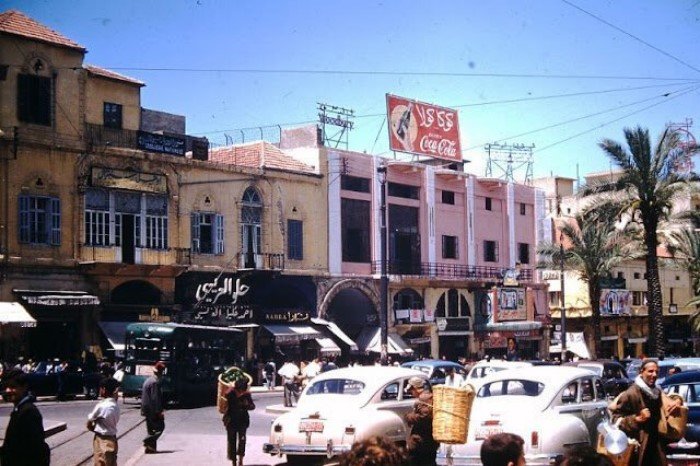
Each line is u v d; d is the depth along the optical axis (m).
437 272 57.09
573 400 15.74
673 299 78.00
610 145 44.41
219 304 43.66
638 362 31.44
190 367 32.50
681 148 44.59
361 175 52.72
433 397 12.34
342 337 48.00
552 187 80.06
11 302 36.69
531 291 62.69
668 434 11.17
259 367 43.75
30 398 10.11
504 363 27.52
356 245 52.41
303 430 15.90
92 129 40.28
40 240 38.06
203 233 44.22
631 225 55.59
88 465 17.22
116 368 35.19
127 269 39.88
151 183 41.81
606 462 6.00
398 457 5.11
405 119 55.03
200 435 22.89
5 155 37.06
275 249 47.56
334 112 53.03
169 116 46.62
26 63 38.00
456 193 59.66
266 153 49.06
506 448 6.04
